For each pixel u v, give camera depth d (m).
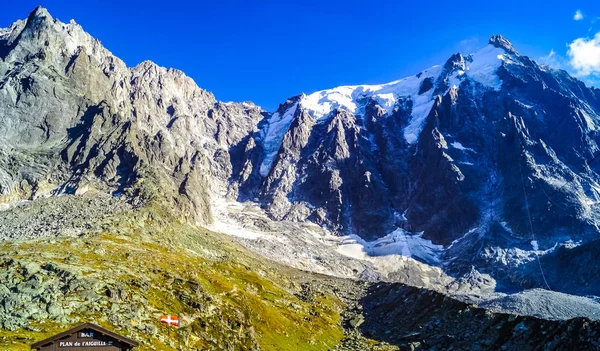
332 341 163.00
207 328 112.62
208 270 189.88
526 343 138.62
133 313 99.25
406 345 163.50
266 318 150.25
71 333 61.53
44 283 96.81
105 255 149.75
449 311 178.12
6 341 72.06
